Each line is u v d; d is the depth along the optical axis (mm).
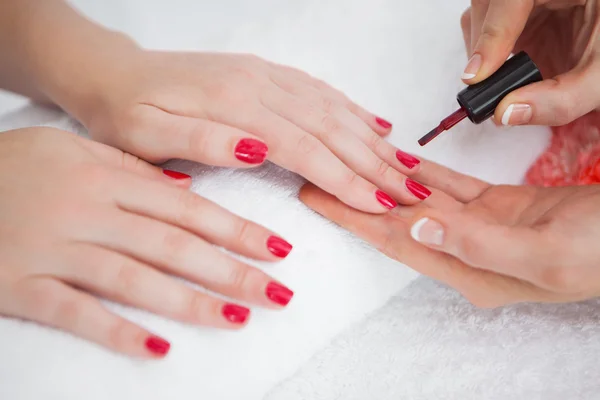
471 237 406
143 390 391
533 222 444
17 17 597
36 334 397
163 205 446
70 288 416
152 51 585
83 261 420
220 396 410
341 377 447
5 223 429
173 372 401
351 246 477
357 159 497
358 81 583
